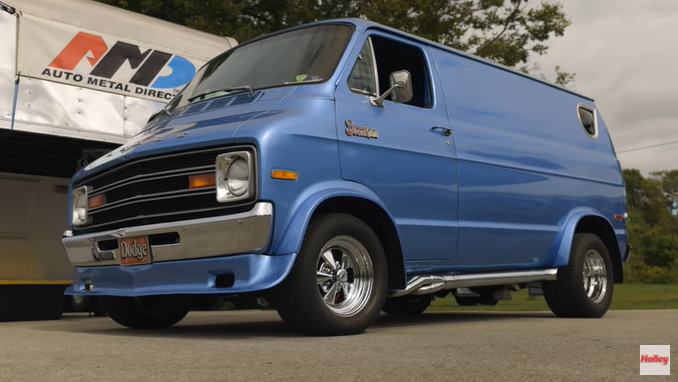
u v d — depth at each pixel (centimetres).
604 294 750
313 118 495
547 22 1812
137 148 505
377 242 511
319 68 545
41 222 862
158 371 313
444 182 582
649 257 8419
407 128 561
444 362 340
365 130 525
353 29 571
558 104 763
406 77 547
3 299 821
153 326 611
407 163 552
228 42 905
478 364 334
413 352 379
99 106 762
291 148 471
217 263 458
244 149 458
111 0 1415
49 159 830
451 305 1472
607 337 470
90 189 557
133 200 502
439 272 595
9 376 304
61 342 448
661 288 3866
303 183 475
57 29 744
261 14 1689
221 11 1506
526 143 683
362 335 486
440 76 619
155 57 816
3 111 696
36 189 862
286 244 456
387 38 591
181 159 482
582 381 291
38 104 720
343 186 499
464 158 603
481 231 613
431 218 570
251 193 452
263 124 469
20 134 718
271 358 353
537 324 621
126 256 505
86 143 767
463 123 620
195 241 465
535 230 675
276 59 588
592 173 769
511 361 344
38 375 305
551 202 701
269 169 455
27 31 723
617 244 789
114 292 516
